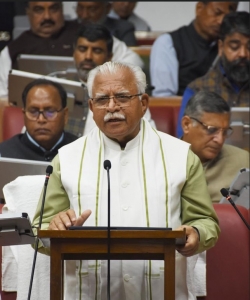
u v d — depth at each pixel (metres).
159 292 6.44
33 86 9.50
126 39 15.63
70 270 6.50
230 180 9.59
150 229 5.84
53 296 5.82
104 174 6.57
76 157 6.70
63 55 13.57
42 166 7.68
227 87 11.45
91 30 11.63
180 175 6.61
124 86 6.50
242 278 7.71
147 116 11.23
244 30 11.30
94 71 6.63
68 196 6.63
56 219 6.09
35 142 9.42
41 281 7.21
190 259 6.88
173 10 20.78
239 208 7.88
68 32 13.72
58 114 9.45
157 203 6.52
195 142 9.44
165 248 5.85
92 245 5.83
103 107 6.50
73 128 10.46
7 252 7.38
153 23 20.66
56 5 13.59
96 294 6.46
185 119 9.49
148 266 6.44
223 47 11.46
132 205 6.50
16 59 13.18
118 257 6.04
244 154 9.75
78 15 15.38
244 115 10.00
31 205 7.28
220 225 7.79
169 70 13.52
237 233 7.77
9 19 16.70
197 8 13.65
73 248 5.82
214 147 9.38
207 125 9.36
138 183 6.58
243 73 11.34
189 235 6.12
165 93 13.48
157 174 6.60
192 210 6.64
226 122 9.41
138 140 6.75
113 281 6.44
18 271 7.21
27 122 9.44
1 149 9.38
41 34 13.62
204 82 11.52
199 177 6.71
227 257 7.73
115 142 6.69
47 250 6.48
